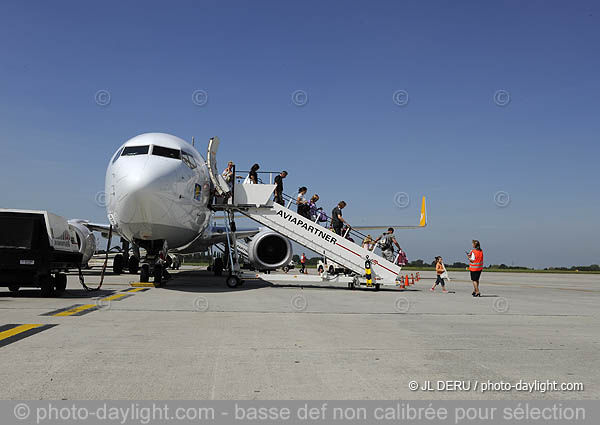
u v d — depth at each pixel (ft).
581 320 28.73
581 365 16.30
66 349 17.49
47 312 27.43
